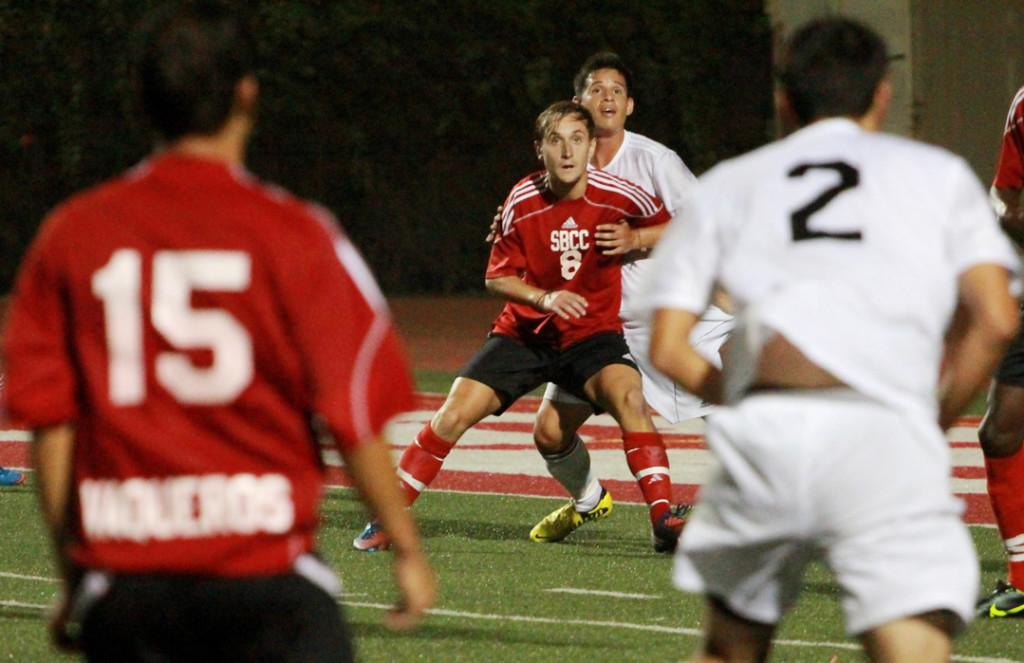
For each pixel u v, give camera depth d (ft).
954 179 43.98
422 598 37.55
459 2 348.18
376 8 346.54
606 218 97.66
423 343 269.44
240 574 36.19
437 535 106.42
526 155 355.56
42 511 37.50
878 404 42.70
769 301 43.09
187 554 36.09
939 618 42.98
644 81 348.18
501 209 99.30
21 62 347.36
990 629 76.38
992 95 261.44
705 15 345.92
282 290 36.09
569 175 96.07
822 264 43.09
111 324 36.40
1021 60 262.26
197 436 36.35
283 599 36.42
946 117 257.96
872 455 42.37
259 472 36.50
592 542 104.01
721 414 43.83
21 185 352.08
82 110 346.54
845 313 42.75
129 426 36.22
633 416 97.35
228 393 36.19
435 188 357.00
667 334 44.45
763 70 348.18
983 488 126.52
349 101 351.05
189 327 36.19
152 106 37.22
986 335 43.06
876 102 46.09
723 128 348.38
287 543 36.58
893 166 44.06
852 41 46.06
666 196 103.14
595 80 104.01
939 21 256.32
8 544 101.09
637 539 105.50
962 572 42.83
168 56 36.81
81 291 36.52
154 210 36.60
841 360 42.52
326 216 37.65
